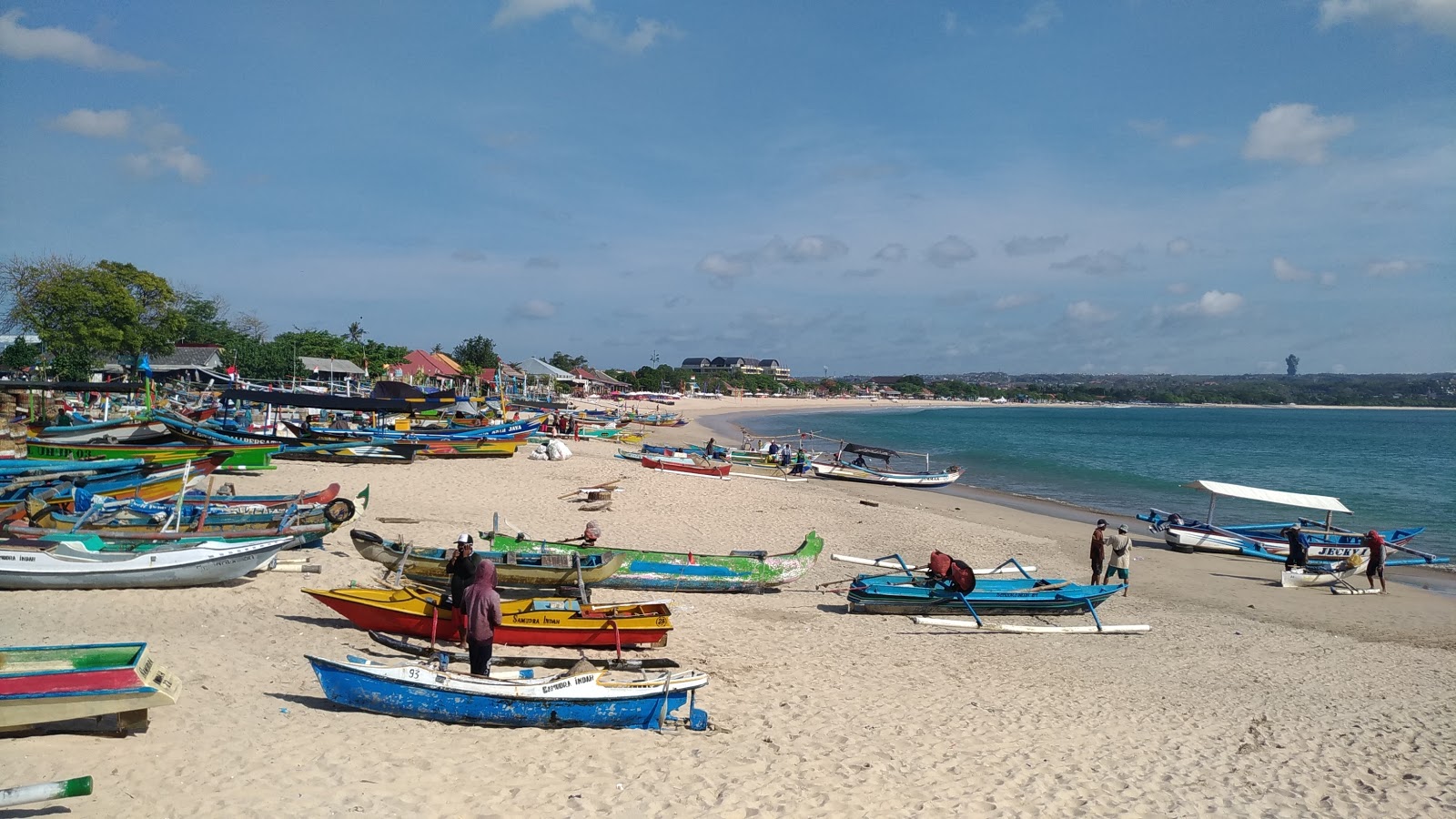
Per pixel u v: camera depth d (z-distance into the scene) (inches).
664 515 1115.3
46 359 2118.6
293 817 289.3
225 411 1451.8
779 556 772.6
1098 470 2320.4
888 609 714.2
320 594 504.1
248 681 419.8
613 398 4936.0
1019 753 426.6
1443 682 615.5
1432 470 2511.1
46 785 248.5
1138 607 816.3
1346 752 465.7
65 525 636.1
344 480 1200.2
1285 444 3875.5
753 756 388.2
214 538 634.2
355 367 3068.4
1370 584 943.7
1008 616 735.7
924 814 346.3
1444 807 395.9
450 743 370.0
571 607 531.5
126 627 493.4
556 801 325.1
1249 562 1080.8
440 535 848.9
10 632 461.7
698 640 586.9
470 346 4771.2
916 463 2432.3
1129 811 367.9
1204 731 486.9
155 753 324.8
